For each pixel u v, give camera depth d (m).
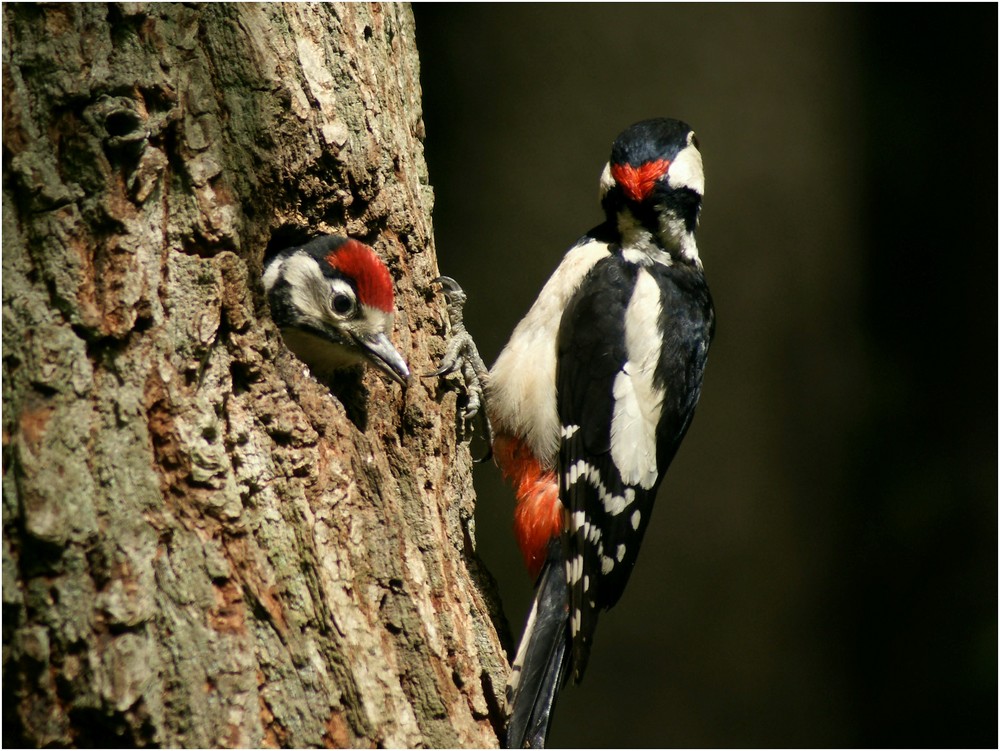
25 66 5.61
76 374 5.42
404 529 6.84
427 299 8.06
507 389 8.98
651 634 17.23
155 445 5.60
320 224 7.45
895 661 17.16
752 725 17.05
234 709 5.45
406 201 7.87
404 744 5.99
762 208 17.58
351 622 6.03
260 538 5.82
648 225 9.23
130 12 5.83
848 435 17.56
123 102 5.71
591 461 8.77
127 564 5.32
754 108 17.52
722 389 17.52
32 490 5.23
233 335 6.03
